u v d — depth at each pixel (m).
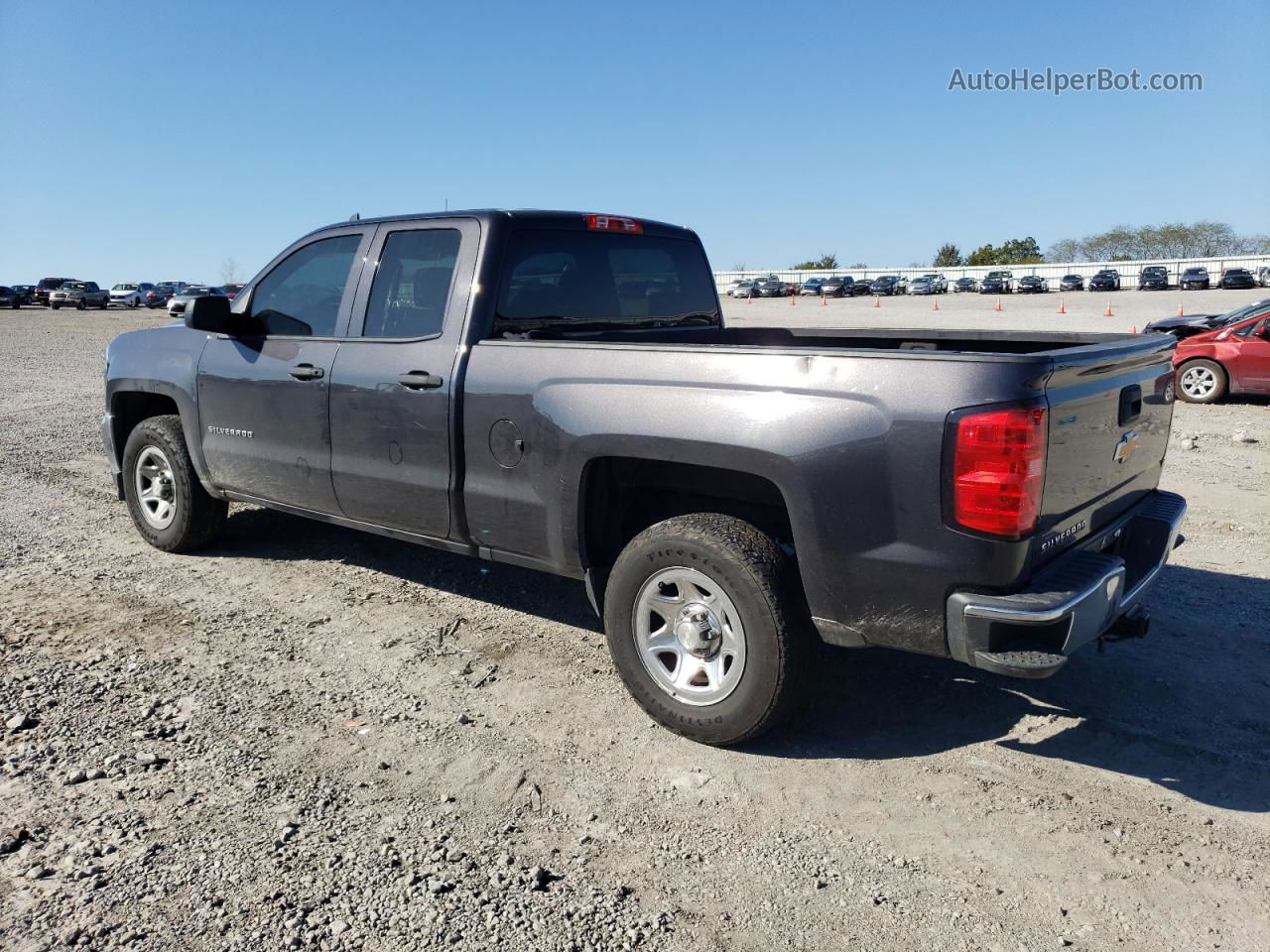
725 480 3.63
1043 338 4.63
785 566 3.29
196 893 2.63
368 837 2.91
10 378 16.50
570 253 4.53
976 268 76.25
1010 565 2.89
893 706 3.83
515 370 3.87
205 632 4.55
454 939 2.48
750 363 3.28
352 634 4.55
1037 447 2.86
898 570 3.02
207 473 5.39
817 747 3.51
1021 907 2.63
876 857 2.86
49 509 6.93
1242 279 57.84
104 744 3.45
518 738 3.56
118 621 4.68
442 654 4.33
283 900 2.61
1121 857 2.86
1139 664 4.18
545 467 3.78
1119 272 68.69
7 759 3.33
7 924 2.50
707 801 3.15
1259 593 5.04
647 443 3.45
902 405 2.96
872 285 70.94
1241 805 3.12
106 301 57.09
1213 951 2.46
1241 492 7.34
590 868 2.79
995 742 3.54
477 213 4.22
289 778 3.24
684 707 3.50
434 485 4.18
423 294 4.31
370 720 3.68
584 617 4.80
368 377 4.37
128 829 2.93
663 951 2.45
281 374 4.79
